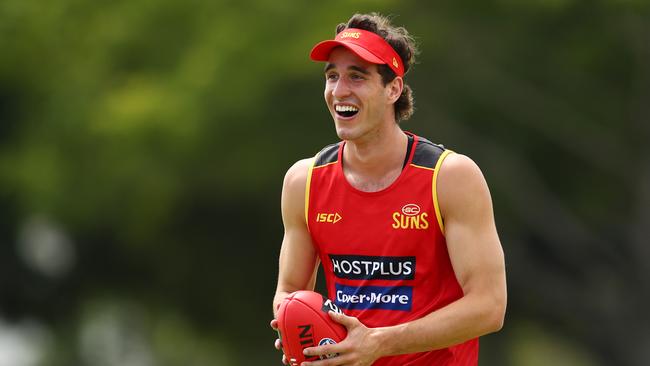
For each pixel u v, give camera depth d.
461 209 19.41
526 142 76.75
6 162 85.75
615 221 78.62
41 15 77.38
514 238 78.75
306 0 66.38
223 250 89.25
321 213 20.14
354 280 20.03
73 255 96.31
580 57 72.06
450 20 70.00
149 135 69.50
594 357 84.44
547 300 81.12
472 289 19.36
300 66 65.75
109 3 75.56
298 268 20.75
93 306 103.94
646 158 73.69
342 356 19.08
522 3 66.88
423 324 19.19
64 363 103.06
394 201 19.70
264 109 71.12
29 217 91.81
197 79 67.56
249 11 67.12
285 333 19.33
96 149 77.06
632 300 77.50
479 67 72.25
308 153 73.62
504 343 93.56
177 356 105.88
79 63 77.62
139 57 74.25
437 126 73.06
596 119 74.12
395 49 19.75
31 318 102.69
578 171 78.38
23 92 87.12
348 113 19.59
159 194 77.25
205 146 72.62
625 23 70.12
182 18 71.38
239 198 82.44
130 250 92.50
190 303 94.06
